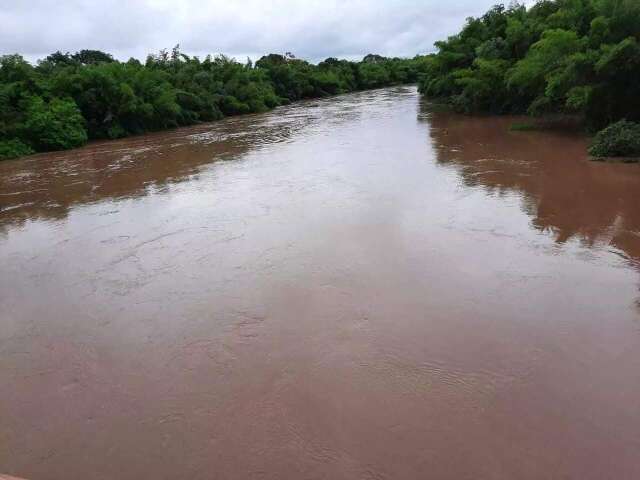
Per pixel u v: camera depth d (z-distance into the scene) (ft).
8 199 52.95
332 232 35.91
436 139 72.23
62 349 24.25
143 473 16.79
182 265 32.45
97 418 19.48
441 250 31.53
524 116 90.17
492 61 90.79
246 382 20.74
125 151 81.15
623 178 43.65
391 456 16.58
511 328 22.95
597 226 33.86
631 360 20.35
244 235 36.81
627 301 24.64
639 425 17.17
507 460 16.14
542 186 43.52
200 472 16.62
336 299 26.48
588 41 60.23
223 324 25.13
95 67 101.55
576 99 58.54
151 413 19.48
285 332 23.97
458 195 42.73
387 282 27.86
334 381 20.33
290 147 74.49
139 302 28.12
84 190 54.90
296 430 17.98
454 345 22.00
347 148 69.77
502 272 28.25
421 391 19.40
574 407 18.11
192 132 103.45
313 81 191.83
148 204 47.37
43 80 94.02
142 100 102.68
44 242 38.93
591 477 15.40
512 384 19.44
